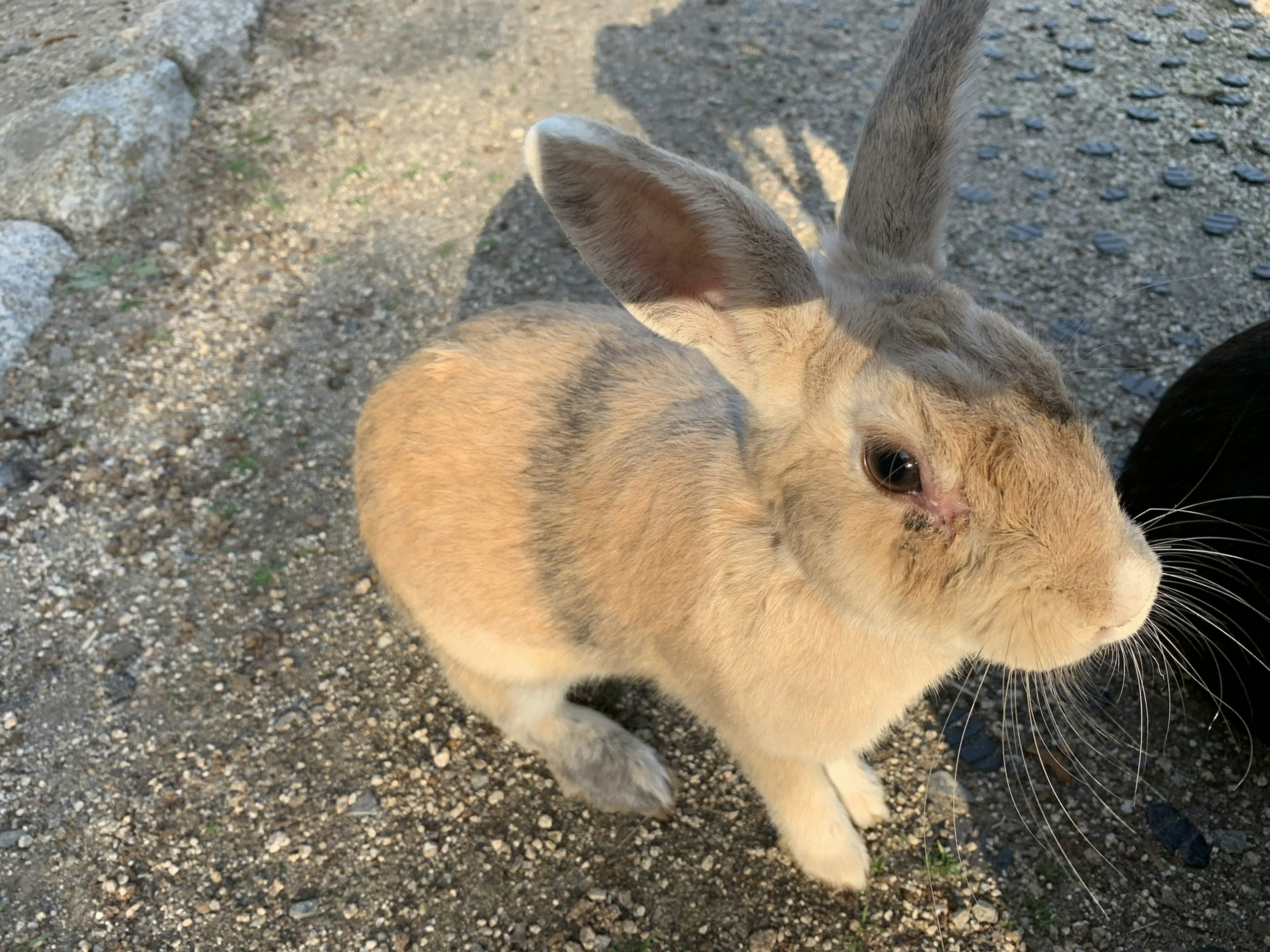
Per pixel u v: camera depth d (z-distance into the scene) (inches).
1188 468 16.3
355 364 24.9
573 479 14.6
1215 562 15.6
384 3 39.1
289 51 35.9
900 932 15.3
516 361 15.6
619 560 14.2
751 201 10.5
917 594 10.5
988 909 15.4
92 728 18.3
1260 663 15.3
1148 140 28.6
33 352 24.8
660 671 15.3
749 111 31.8
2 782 17.5
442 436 15.4
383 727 18.5
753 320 10.9
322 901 16.2
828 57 34.2
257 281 27.0
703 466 13.4
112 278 26.7
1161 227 25.8
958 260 25.5
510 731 17.9
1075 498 9.7
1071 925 15.1
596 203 10.4
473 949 15.6
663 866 16.4
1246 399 15.6
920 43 12.0
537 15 37.9
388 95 33.8
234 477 22.4
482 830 17.1
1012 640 10.3
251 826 17.1
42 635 19.6
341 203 29.5
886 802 16.8
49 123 29.0
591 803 17.2
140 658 19.3
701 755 18.0
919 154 11.9
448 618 16.3
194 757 18.0
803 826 15.4
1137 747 16.9
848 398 10.5
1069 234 25.9
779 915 15.7
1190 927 14.9
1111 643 10.6
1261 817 15.9
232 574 20.7
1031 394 9.9
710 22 36.6
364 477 16.4
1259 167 27.4
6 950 15.5
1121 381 22.1
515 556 15.2
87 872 16.5
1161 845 15.8
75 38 34.7
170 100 31.3
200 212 28.9
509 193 29.6
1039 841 16.0
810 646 12.6
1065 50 32.5
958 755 17.3
